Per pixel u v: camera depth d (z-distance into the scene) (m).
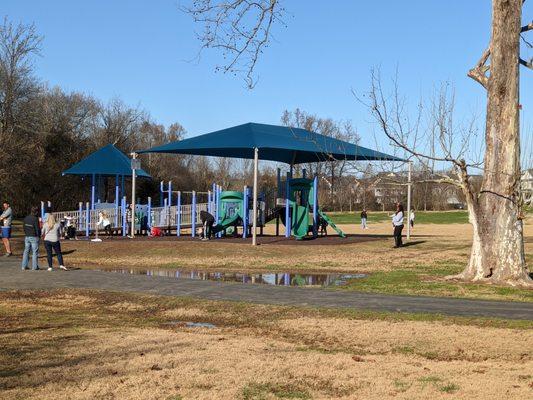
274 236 36.53
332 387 7.26
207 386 7.20
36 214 21.00
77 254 26.95
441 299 14.80
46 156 69.75
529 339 10.48
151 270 21.84
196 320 12.57
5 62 60.06
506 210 17.47
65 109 81.88
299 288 16.64
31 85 62.94
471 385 7.36
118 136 88.44
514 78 17.28
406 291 16.16
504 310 13.27
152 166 89.12
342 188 78.25
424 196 92.12
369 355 9.36
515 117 17.36
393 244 31.89
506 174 17.38
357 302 14.32
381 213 86.94
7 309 13.56
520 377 7.81
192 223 34.53
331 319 12.34
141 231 37.56
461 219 75.62
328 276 20.14
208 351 9.13
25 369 7.87
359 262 24.59
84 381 7.29
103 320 12.29
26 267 21.06
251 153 38.56
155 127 102.94
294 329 11.45
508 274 17.33
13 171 55.91
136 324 11.87
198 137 34.53
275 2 16.97
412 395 6.91
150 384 7.20
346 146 34.59
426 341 10.40
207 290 16.22
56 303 14.44
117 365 8.11
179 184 90.69
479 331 11.13
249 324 12.07
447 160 17.08
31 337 10.12
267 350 9.38
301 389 7.14
